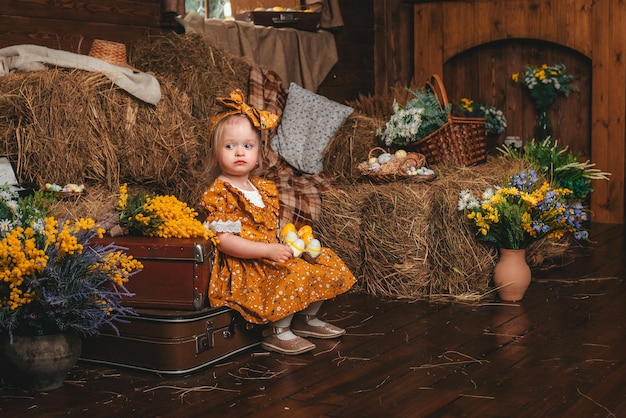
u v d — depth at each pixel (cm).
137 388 254
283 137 454
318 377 261
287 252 276
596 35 603
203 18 524
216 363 277
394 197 375
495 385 248
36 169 361
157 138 392
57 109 361
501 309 348
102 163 375
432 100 443
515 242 362
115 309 255
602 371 259
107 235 290
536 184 392
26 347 247
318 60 616
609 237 536
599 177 444
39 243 247
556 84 616
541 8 624
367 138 452
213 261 277
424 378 257
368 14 689
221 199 288
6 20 423
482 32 651
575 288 385
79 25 459
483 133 446
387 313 345
